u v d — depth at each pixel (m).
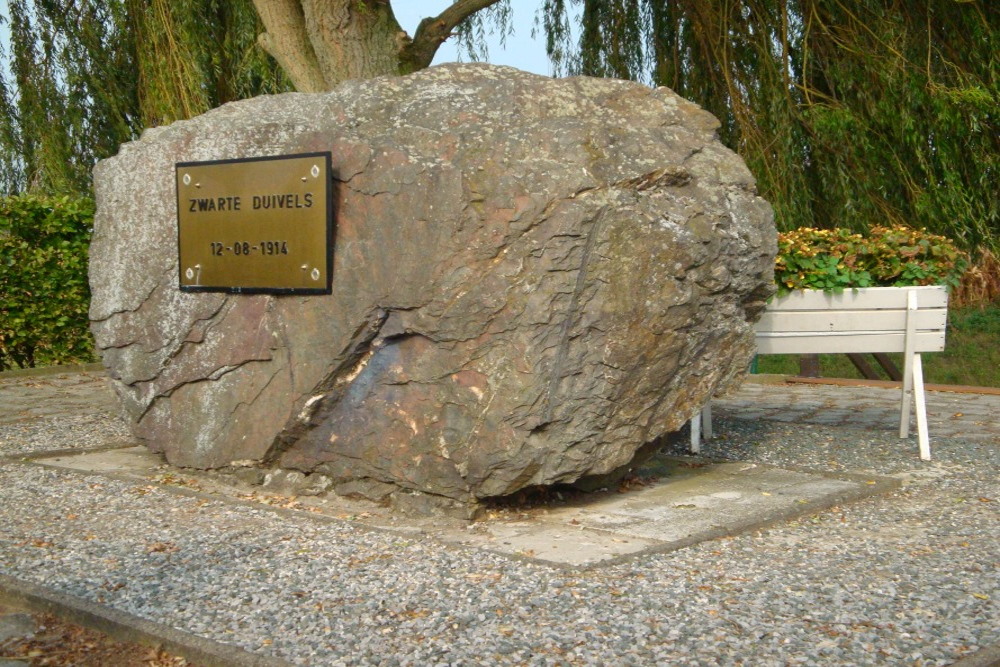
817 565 4.10
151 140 5.71
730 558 4.20
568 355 4.52
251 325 5.26
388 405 4.90
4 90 12.95
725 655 3.17
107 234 5.77
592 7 13.24
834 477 5.68
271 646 3.28
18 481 5.64
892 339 6.52
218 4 12.37
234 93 12.48
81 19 12.76
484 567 4.02
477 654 3.19
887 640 3.28
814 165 12.00
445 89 5.01
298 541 4.43
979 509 5.06
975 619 3.47
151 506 5.06
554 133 4.64
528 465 4.58
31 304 11.44
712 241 4.73
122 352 5.74
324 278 4.92
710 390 5.11
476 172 4.59
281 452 5.31
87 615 3.61
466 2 9.56
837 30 11.96
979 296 15.50
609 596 3.69
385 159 4.78
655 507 5.02
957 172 11.52
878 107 11.60
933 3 11.91
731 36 12.23
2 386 10.32
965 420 7.81
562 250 4.43
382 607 3.59
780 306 6.53
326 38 9.16
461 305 4.58
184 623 3.49
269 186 5.09
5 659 3.37
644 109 5.06
